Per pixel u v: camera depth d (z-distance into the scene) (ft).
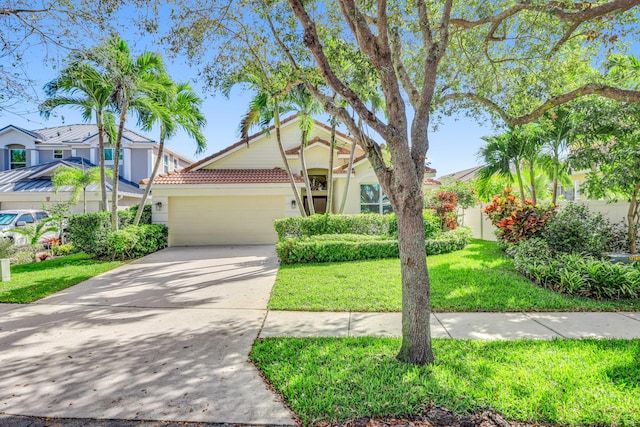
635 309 20.44
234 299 24.39
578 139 31.81
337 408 10.86
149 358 14.97
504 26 24.89
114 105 39.06
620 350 14.66
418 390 11.57
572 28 22.30
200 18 19.92
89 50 22.82
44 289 27.04
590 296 22.47
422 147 14.17
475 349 14.98
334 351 15.11
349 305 22.17
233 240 53.62
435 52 14.92
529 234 35.83
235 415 10.89
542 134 36.35
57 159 77.00
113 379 13.12
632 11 20.79
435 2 22.71
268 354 14.99
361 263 34.55
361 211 56.03
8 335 17.75
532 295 22.71
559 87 24.16
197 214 53.31
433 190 58.59
